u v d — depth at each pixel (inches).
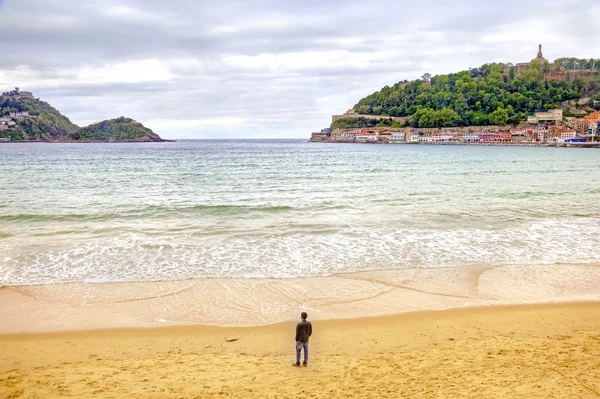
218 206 1268.5
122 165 3097.9
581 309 604.4
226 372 433.1
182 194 1550.2
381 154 5088.6
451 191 1630.2
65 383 408.2
